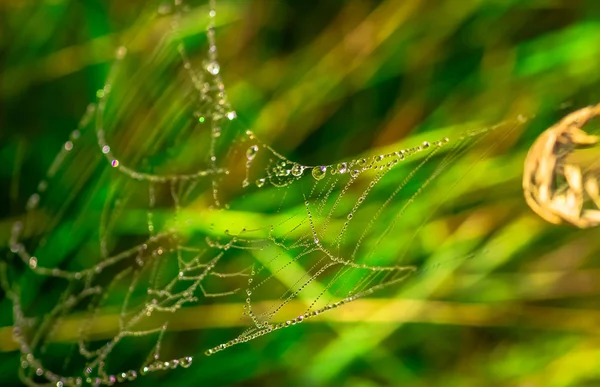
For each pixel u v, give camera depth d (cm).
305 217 24
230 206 26
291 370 26
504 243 26
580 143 24
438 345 26
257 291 25
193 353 26
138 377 26
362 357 26
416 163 25
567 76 26
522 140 25
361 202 25
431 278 26
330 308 25
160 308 26
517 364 26
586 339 26
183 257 26
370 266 25
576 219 24
